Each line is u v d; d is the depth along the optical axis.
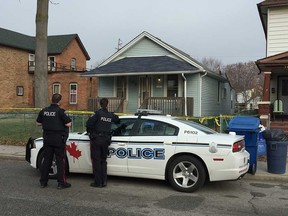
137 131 7.27
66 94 31.55
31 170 8.82
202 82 19.97
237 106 47.38
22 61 34.66
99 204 5.86
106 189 6.93
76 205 5.77
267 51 16.69
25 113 15.33
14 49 33.69
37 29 14.79
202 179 6.70
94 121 6.90
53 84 32.03
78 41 40.72
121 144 7.23
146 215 5.32
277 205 6.05
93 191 6.75
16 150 11.52
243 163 6.76
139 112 7.63
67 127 6.95
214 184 7.55
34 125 15.41
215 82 23.52
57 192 6.62
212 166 6.62
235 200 6.33
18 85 34.09
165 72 18.61
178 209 5.67
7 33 34.94
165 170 6.95
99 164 7.04
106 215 5.28
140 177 7.15
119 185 7.27
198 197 6.46
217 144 6.63
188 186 6.78
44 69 14.89
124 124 7.44
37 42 14.79
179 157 6.83
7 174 8.28
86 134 7.68
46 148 6.92
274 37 16.58
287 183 7.89
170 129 7.09
